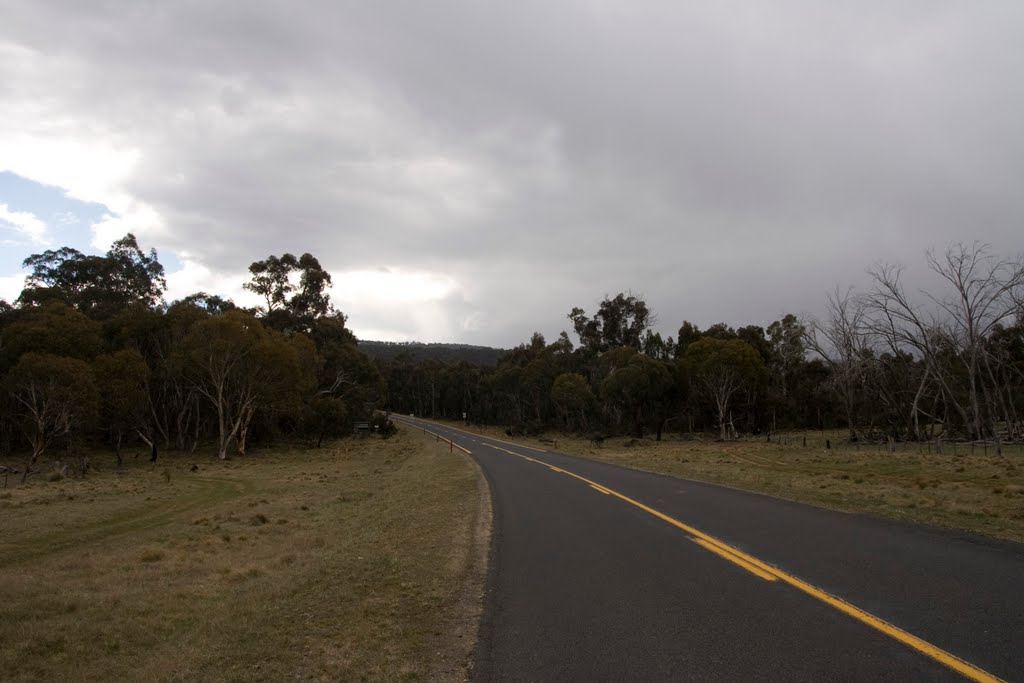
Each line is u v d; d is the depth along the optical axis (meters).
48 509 23.44
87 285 72.62
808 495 15.57
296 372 58.59
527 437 80.75
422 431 91.94
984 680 4.26
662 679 4.50
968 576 7.04
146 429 55.41
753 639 5.23
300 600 7.43
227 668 5.31
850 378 54.28
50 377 42.28
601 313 94.69
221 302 78.56
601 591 6.98
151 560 12.57
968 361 50.06
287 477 38.53
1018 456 32.53
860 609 5.92
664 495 16.08
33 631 7.03
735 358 65.19
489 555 9.23
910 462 30.50
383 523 14.47
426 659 5.21
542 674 4.70
